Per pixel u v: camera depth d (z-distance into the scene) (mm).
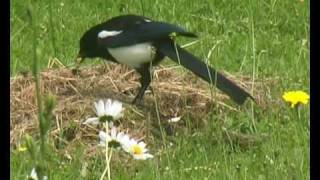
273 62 12680
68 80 11109
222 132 10109
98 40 10961
